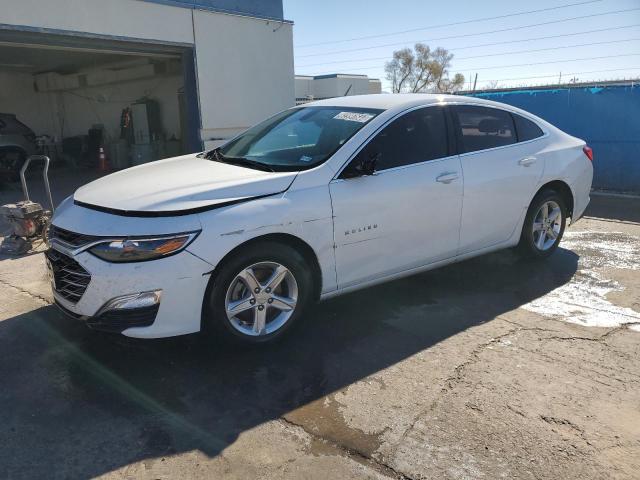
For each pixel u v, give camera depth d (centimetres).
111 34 904
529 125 515
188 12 1022
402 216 404
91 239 314
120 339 375
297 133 430
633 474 246
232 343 344
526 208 501
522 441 268
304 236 356
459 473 246
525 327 398
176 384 321
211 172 379
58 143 1828
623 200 873
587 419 286
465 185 440
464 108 461
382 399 304
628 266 540
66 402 303
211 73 1089
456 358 351
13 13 778
